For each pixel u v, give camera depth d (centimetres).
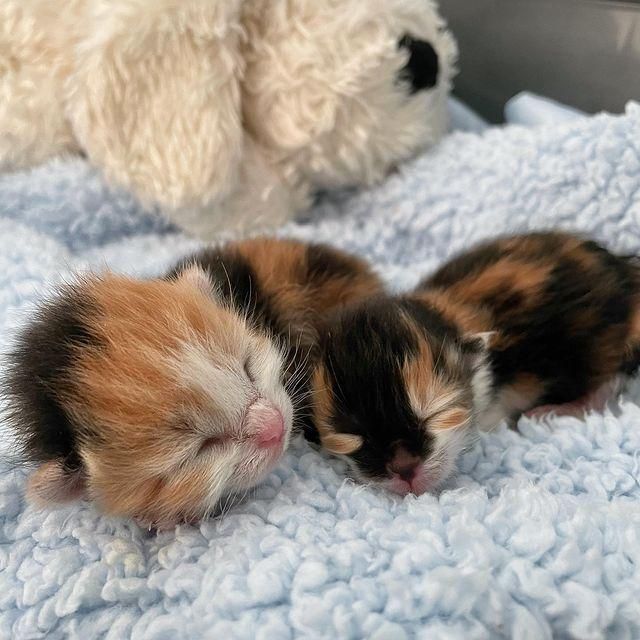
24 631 7
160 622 6
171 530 7
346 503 7
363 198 14
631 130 12
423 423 8
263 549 7
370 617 6
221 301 9
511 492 7
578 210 12
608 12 15
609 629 6
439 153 14
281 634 6
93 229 14
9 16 13
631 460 8
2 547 7
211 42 12
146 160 13
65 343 7
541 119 15
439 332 9
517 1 16
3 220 13
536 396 10
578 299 10
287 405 8
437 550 6
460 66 18
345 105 13
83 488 7
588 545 6
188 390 7
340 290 11
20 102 13
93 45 12
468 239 13
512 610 6
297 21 13
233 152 13
